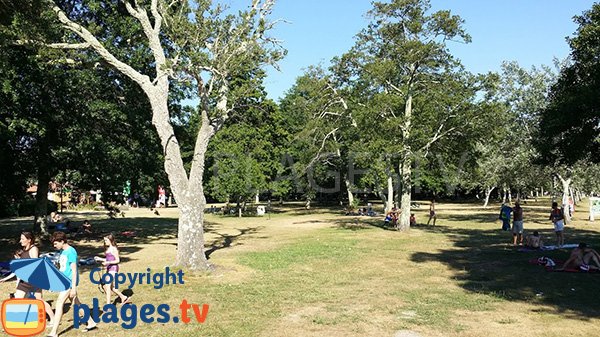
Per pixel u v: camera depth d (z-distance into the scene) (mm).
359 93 25781
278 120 43031
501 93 31938
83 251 17312
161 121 13750
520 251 17453
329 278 12359
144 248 18438
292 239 21828
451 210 48812
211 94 14578
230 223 32281
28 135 17828
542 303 9617
